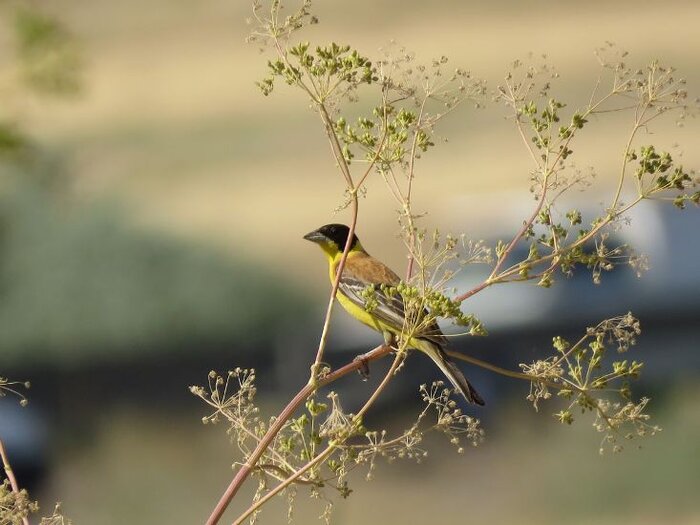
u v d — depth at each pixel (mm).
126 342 23078
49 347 23219
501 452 17234
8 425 17672
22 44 13805
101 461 18984
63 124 49312
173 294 23594
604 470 16250
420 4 62719
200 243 24953
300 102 52219
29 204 23781
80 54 14188
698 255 19484
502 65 47625
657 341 19359
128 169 43406
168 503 17516
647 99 4574
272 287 23766
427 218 28688
